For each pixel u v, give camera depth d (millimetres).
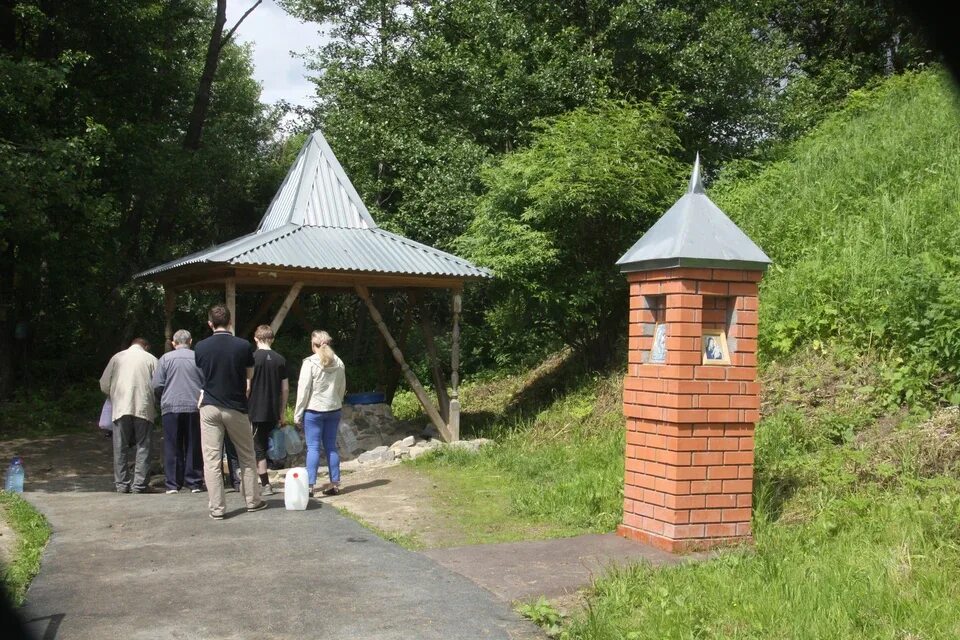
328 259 12336
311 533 7809
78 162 15156
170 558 6895
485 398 17172
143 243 26719
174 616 5484
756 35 21469
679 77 18594
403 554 6992
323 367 9859
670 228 7188
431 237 19656
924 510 6477
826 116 20172
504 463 11180
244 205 28625
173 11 23094
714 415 6957
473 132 19547
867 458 7895
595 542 7223
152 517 8586
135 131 21312
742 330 7117
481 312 21031
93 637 5121
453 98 19719
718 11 18938
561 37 18797
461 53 19531
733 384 7031
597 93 17859
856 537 6410
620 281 14016
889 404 8719
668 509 6930
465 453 11852
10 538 7590
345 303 25094
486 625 5289
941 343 8695
